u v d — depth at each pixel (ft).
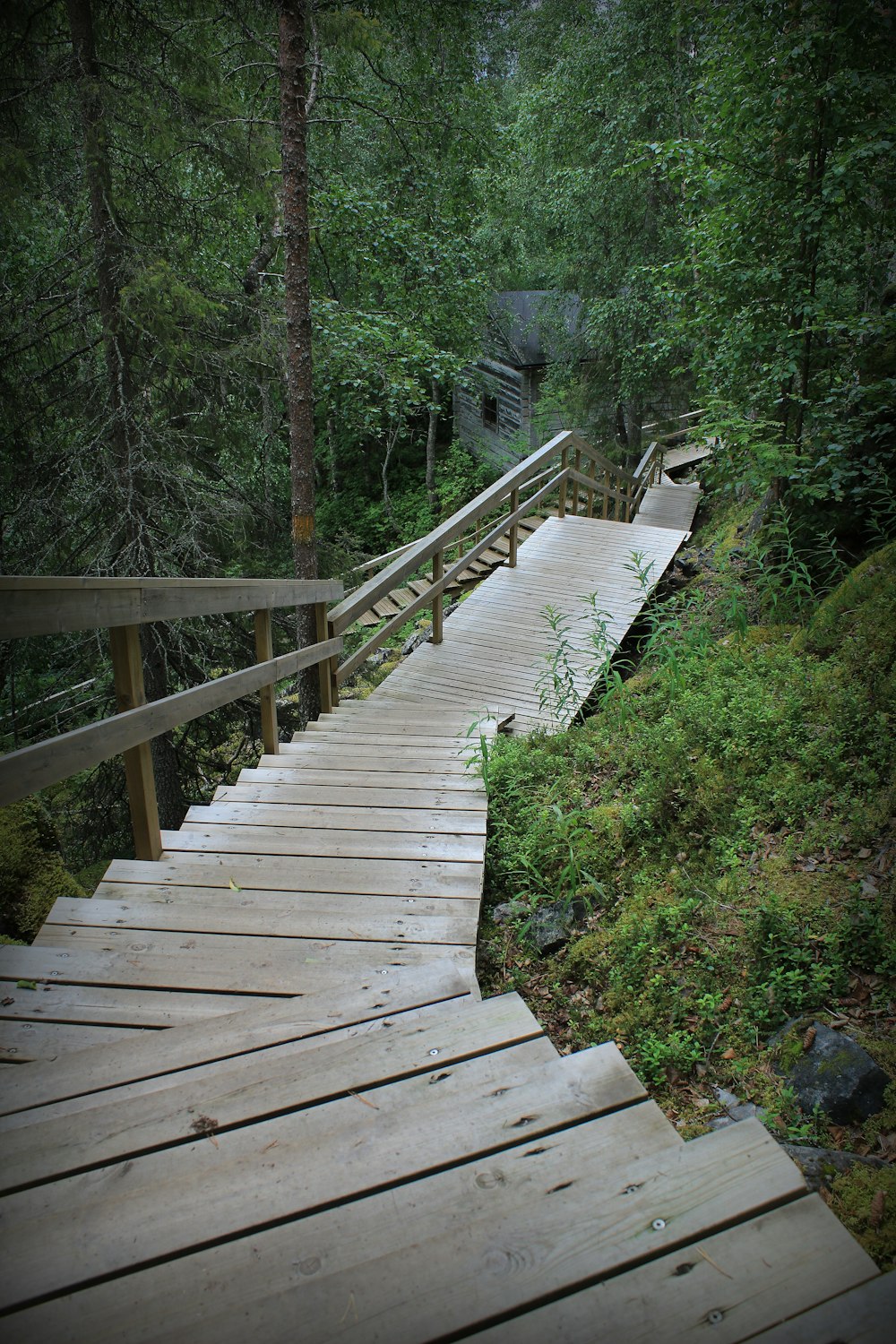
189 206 23.12
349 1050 5.32
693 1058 7.93
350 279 41.42
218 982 7.48
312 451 22.66
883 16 16.44
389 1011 6.06
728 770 11.94
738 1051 7.93
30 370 22.33
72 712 24.85
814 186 17.66
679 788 11.82
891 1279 3.65
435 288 38.88
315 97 32.07
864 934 8.50
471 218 44.39
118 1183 4.43
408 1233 4.06
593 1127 4.63
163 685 23.21
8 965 7.58
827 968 8.22
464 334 42.91
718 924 9.43
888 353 19.19
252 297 25.46
